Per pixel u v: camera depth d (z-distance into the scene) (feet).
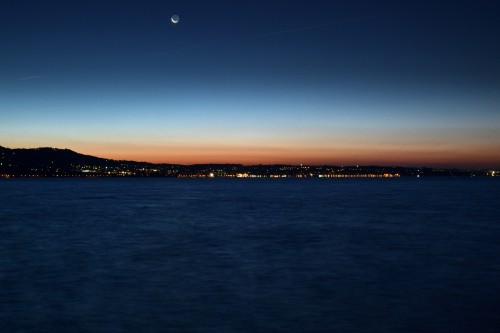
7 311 61.36
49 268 91.50
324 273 86.02
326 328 54.70
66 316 59.31
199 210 250.16
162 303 65.31
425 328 54.29
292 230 159.02
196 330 54.34
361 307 62.85
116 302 65.82
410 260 99.45
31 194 443.32
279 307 63.21
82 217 209.26
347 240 133.18
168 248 118.42
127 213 230.89
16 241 132.36
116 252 111.96
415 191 513.45
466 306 62.90
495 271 87.20
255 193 474.08
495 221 185.98
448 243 126.31
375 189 586.04
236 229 162.50
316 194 444.96
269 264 95.55
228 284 77.10
